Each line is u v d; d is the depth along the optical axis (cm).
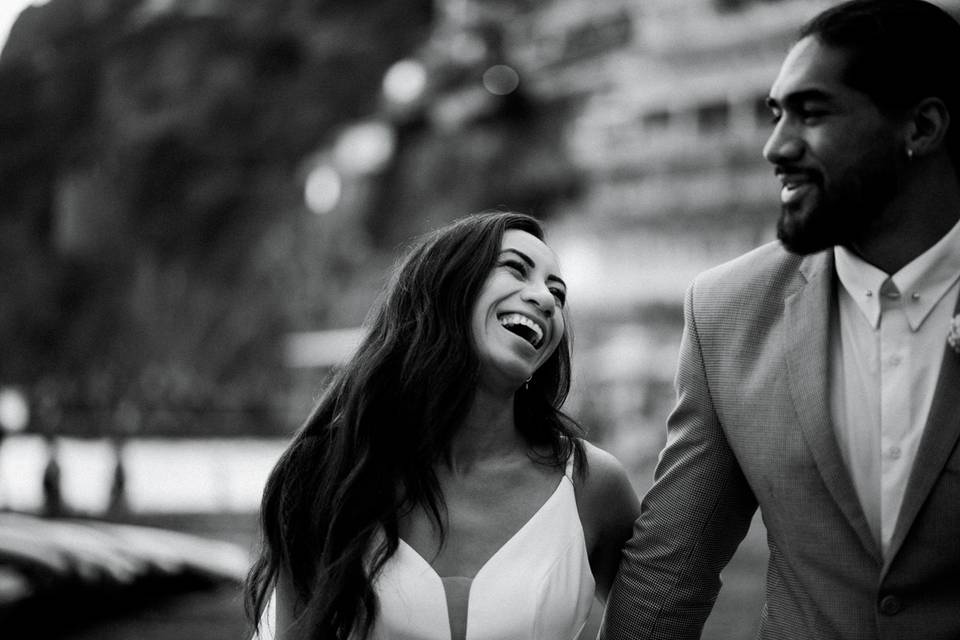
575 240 6538
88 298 8969
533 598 324
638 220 6275
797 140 304
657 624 346
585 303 5969
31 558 876
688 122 6200
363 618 323
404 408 333
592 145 6631
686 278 5916
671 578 345
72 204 8981
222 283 8675
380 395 335
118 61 8994
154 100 8806
